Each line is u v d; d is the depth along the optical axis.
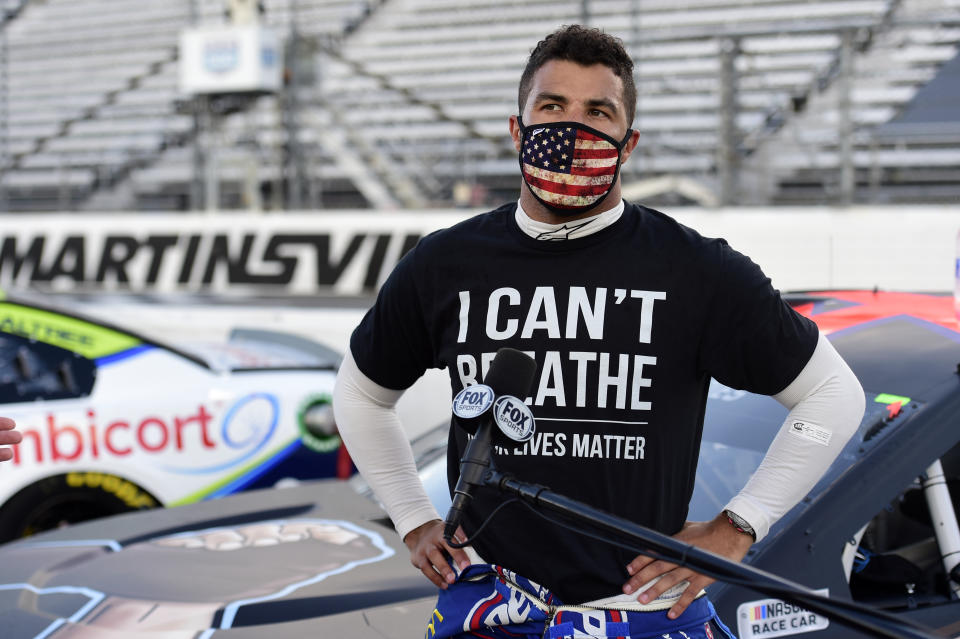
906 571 2.27
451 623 1.64
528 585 1.59
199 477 4.20
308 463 4.41
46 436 3.96
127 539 2.84
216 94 9.12
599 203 1.58
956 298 2.49
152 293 8.60
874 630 1.19
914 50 9.34
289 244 8.18
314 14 11.65
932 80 9.23
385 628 2.13
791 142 9.14
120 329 4.32
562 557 1.57
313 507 3.04
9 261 9.07
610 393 1.56
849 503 2.06
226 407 4.28
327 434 4.45
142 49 12.21
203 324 7.65
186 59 8.99
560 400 1.57
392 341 1.76
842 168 7.86
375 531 2.76
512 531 1.60
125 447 4.09
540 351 1.58
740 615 1.94
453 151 9.70
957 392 2.18
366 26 11.45
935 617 2.20
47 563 2.67
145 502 4.11
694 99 9.69
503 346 1.60
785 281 6.64
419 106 10.52
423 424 5.96
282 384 4.44
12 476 3.89
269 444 4.34
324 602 2.26
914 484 2.51
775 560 1.99
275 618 2.20
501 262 1.63
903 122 9.15
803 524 2.03
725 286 1.57
